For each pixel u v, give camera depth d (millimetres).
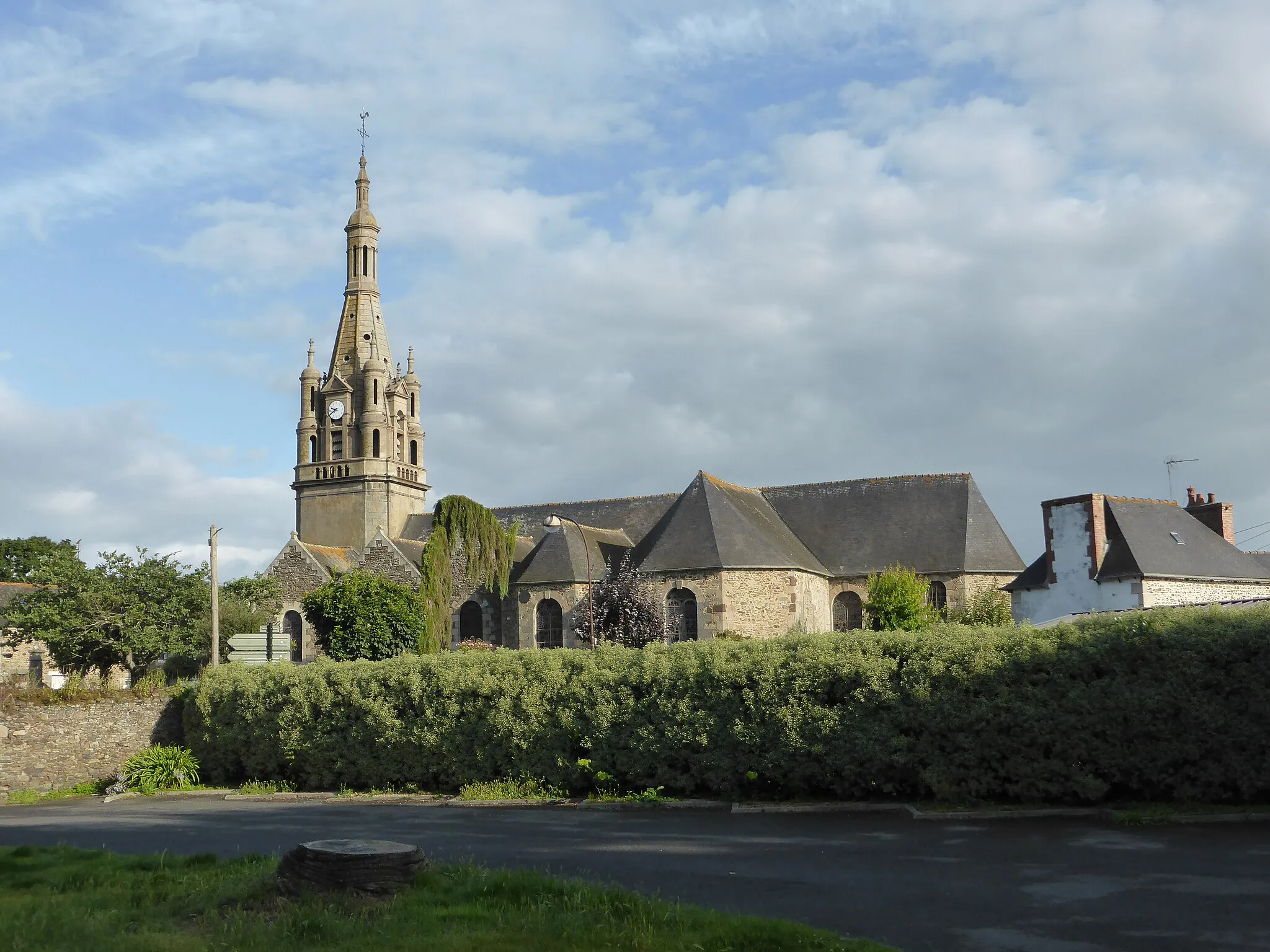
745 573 42219
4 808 22891
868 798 17234
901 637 17172
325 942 9008
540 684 20203
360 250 74125
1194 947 8891
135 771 24641
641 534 54094
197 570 45625
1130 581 35250
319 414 72250
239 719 24297
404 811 19203
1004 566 48719
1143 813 14484
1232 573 36938
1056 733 15625
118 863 13109
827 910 10445
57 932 9484
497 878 10867
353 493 69875
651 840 14805
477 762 20766
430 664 21625
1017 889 10969
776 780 17812
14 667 54594
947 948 9141
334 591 44000
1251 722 14523
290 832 16891
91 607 43094
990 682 16156
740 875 12227
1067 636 15930
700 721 18203
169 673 48344
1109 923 9617
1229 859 11844
